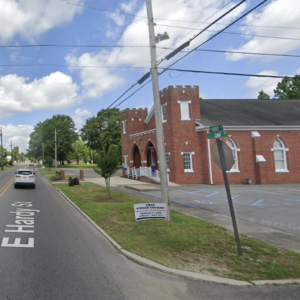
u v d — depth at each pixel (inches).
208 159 900.0
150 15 379.6
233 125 928.3
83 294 161.8
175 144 920.9
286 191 701.9
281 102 1286.9
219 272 195.6
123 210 438.6
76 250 247.0
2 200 564.4
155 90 376.2
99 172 581.0
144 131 1194.6
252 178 936.9
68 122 2977.4
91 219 381.7
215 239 274.8
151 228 314.2
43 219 382.3
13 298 154.6
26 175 829.2
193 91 953.5
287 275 191.6
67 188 806.5
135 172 1126.4
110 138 2028.8
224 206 486.9
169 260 217.9
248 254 231.8
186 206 490.6
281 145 992.2
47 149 2817.4
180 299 158.9
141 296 161.3
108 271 199.0
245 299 159.9
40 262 213.8
